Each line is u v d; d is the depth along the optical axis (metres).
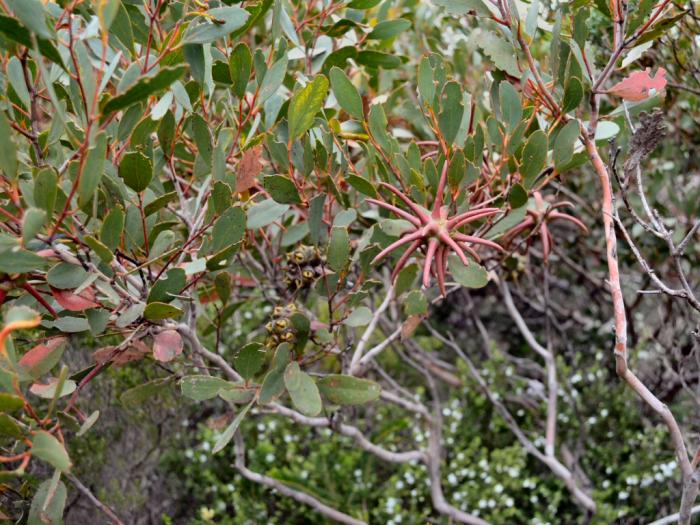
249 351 0.77
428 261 0.72
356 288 0.86
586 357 1.55
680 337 1.34
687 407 1.27
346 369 0.96
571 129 0.78
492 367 1.41
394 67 0.95
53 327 0.75
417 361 1.51
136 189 0.73
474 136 0.81
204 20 0.80
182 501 1.29
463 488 1.25
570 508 1.29
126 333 0.83
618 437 1.31
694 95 1.12
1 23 0.62
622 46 0.77
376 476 1.33
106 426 1.16
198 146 0.79
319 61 0.98
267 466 1.27
